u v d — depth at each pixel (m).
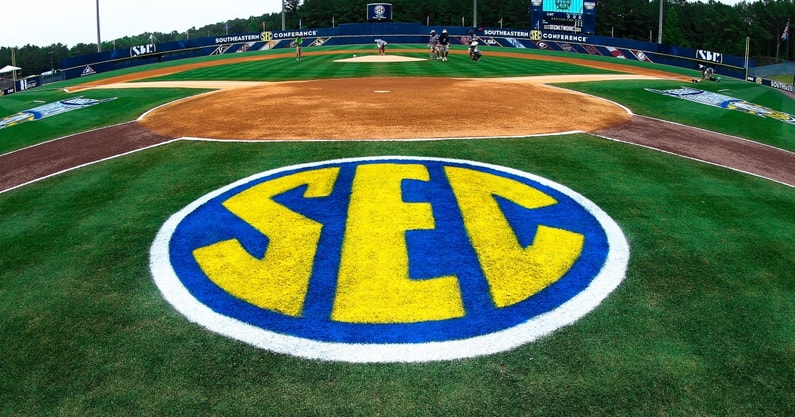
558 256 6.64
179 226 7.71
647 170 10.32
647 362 4.71
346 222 7.61
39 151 13.53
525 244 6.95
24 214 8.66
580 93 20.84
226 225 7.66
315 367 4.67
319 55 47.09
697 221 7.89
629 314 5.44
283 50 57.91
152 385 4.52
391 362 4.71
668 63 49.31
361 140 12.14
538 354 4.81
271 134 13.15
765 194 9.34
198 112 17.19
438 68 33.00
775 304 5.67
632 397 4.29
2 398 4.43
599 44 53.06
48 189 9.91
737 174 10.51
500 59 41.34
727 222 7.91
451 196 8.54
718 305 5.64
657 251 6.85
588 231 7.40
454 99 18.66
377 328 5.20
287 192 8.85
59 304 5.82
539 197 8.61
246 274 6.29
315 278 6.15
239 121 15.12
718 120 16.59
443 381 4.48
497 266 6.37
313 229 7.41
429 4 95.75
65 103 21.72
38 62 122.12
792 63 60.62
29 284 6.29
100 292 6.03
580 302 5.63
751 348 4.93
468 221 7.62
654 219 7.90
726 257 6.75
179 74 35.31
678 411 4.14
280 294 5.84
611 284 6.00
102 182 10.06
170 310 5.61
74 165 11.59
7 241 7.56
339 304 5.62
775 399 4.30
